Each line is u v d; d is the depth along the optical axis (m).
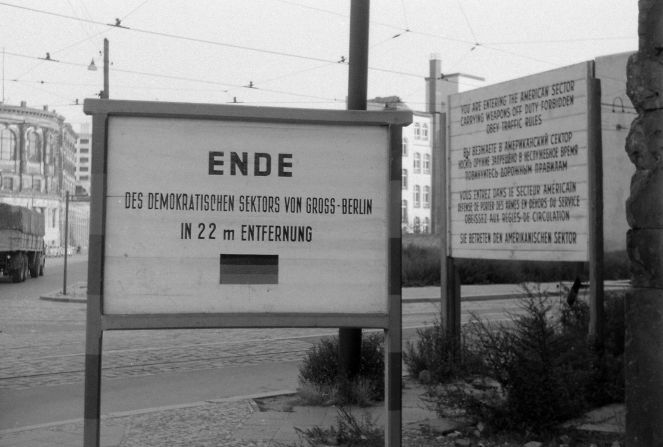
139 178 4.60
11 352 12.59
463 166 9.32
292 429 6.80
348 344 7.90
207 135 4.67
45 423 7.37
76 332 15.95
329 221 4.75
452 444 6.21
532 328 6.50
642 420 4.45
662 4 4.38
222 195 4.67
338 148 4.77
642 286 4.49
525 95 8.48
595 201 7.69
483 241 8.96
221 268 4.65
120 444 6.34
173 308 4.60
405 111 4.75
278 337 14.71
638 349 4.49
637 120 4.52
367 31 8.06
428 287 30.20
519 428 6.40
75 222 120.31
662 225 4.37
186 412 7.61
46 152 109.56
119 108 4.54
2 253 35.28
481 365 7.52
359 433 6.15
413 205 93.62
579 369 6.89
